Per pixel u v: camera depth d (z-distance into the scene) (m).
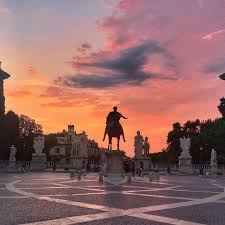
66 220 14.57
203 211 17.70
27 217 15.08
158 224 14.14
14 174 54.94
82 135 71.19
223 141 102.38
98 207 18.19
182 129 136.88
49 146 163.50
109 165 43.47
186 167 74.94
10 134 104.12
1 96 99.19
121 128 45.25
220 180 47.75
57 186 30.64
